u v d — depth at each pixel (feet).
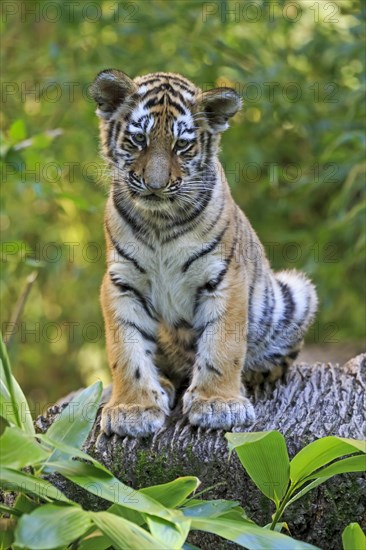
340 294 57.77
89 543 23.49
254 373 34.06
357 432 28.50
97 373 63.26
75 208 57.57
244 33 53.78
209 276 30.73
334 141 49.90
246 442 23.24
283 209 57.41
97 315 60.39
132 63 51.21
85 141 51.16
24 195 56.59
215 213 30.83
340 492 27.40
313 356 49.57
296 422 29.35
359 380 33.01
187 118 31.01
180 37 51.65
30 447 21.88
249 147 54.60
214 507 25.03
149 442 28.86
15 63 55.16
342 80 54.13
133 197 30.58
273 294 33.94
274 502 26.50
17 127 37.24
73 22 50.49
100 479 23.56
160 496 24.40
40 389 65.87
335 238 55.83
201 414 29.19
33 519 21.01
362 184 50.26
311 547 22.41
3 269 51.96
